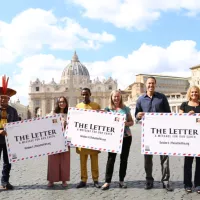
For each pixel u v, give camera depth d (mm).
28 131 4504
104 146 4414
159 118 4289
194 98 4297
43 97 88500
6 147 4488
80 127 4523
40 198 3918
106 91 89938
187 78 79500
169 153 4258
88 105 4695
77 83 94000
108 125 4430
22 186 4578
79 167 6043
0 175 5367
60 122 4559
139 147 9617
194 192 4160
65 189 4367
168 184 4270
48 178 4520
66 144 4516
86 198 3893
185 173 4199
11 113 4645
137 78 73000
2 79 4578
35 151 4504
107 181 4352
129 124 4414
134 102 41625
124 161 4441
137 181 4805
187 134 4227
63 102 4809
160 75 76188
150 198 3873
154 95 4449
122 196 3971
